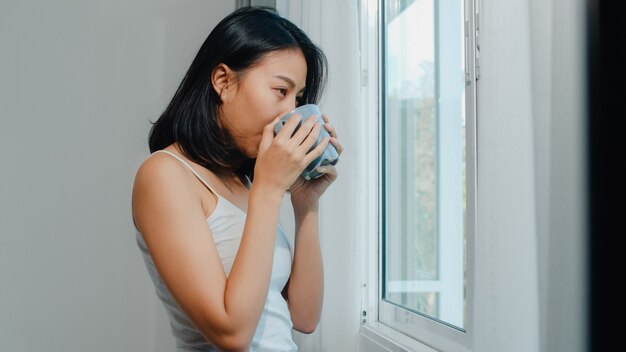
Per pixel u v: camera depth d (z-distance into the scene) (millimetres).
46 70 2219
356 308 1345
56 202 2207
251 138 891
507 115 692
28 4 2217
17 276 2180
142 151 2266
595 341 590
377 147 1632
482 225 727
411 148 1654
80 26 2244
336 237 1370
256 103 863
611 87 587
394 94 1665
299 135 832
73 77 2232
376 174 1624
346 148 1352
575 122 601
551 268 615
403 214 1636
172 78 2297
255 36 875
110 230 2238
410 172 1653
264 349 889
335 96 1378
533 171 656
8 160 2186
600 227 590
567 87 606
